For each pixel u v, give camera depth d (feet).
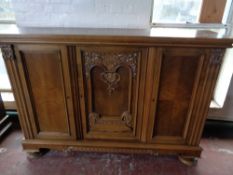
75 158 4.91
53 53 3.79
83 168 4.63
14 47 3.76
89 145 4.68
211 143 5.51
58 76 4.03
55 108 4.38
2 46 3.72
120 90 4.12
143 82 3.97
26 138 4.79
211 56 3.65
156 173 4.55
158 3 5.08
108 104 4.29
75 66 3.89
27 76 4.06
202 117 4.25
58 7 4.66
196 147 4.58
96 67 3.91
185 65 3.79
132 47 3.65
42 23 4.81
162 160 4.90
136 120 4.38
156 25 5.16
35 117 4.50
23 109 4.41
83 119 4.45
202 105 4.13
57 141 4.73
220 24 5.02
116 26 4.79
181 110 4.25
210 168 4.71
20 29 4.18
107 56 3.76
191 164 4.76
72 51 3.76
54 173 4.50
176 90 4.04
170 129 4.49
